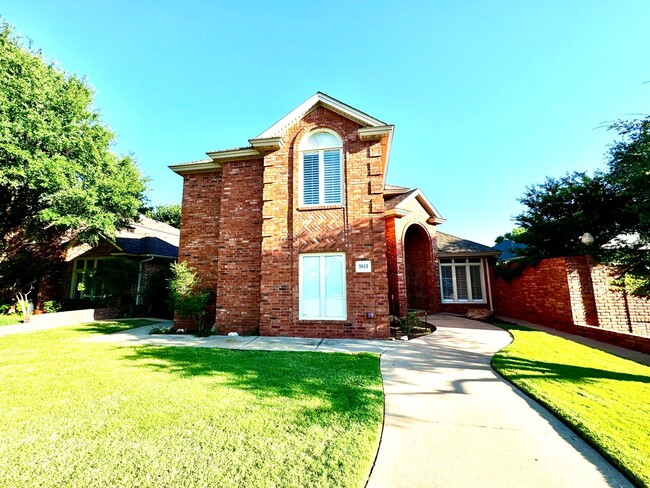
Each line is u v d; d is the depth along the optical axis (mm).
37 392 4988
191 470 2904
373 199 10516
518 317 15094
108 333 11438
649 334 10719
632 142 8453
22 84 12812
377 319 9914
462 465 3057
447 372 6246
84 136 14797
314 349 8406
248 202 11844
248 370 6266
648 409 4281
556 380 5527
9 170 12328
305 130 11352
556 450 3348
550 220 13516
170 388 5180
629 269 9133
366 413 4191
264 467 2951
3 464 3010
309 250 10578
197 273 12500
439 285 18156
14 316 15328
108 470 2916
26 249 18234
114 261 17141
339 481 2744
